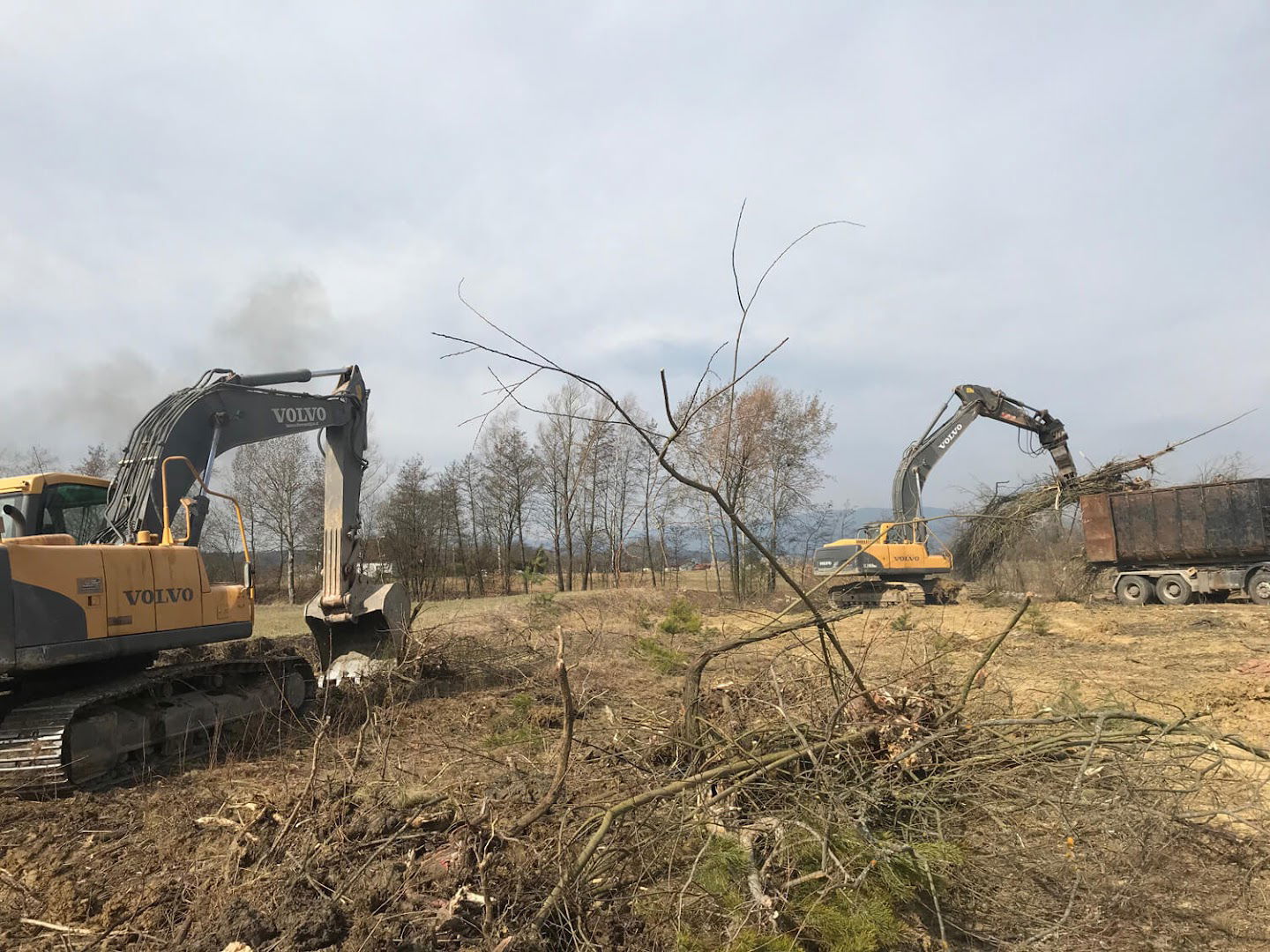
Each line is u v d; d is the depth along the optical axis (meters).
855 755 4.23
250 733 7.52
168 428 7.70
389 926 3.22
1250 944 3.63
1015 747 4.39
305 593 30.23
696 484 3.78
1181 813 4.27
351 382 10.04
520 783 4.54
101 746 6.21
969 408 20.45
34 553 5.87
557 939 3.28
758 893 3.40
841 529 20.22
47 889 4.35
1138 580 18.95
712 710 5.18
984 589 20.22
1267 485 17.45
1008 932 3.75
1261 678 8.70
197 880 4.18
